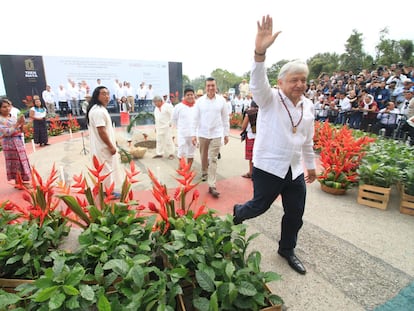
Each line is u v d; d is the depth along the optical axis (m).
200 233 2.02
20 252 1.96
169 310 1.46
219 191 4.36
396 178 3.61
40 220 2.29
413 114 6.84
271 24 1.79
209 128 4.13
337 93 10.57
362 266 2.43
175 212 2.42
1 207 2.46
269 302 1.75
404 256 2.58
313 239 2.86
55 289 1.45
